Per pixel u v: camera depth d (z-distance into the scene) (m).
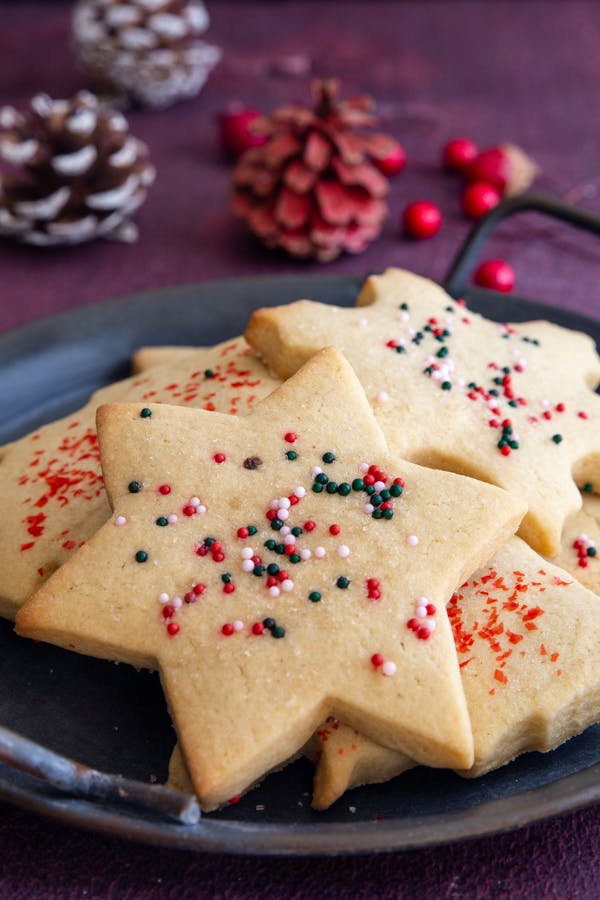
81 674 0.26
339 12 0.65
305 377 0.26
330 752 0.23
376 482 0.25
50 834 0.25
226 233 0.44
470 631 0.24
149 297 0.34
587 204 0.46
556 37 0.62
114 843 0.24
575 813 0.25
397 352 0.28
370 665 0.23
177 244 0.44
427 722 0.23
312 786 0.24
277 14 0.64
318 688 0.23
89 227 0.42
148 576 0.24
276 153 0.41
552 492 0.27
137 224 0.45
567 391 0.29
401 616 0.23
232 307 0.34
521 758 0.24
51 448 0.28
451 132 0.52
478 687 0.24
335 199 0.41
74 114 0.41
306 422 0.26
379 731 0.23
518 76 0.58
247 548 0.24
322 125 0.41
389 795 0.24
